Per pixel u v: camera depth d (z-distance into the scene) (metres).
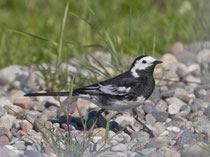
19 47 16.41
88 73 12.96
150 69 9.42
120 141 8.77
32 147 8.09
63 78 12.27
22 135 8.89
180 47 15.78
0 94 12.53
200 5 17.20
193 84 12.74
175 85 12.23
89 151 8.04
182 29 17.19
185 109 10.59
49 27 17.80
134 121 9.98
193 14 17.30
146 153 7.83
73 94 9.33
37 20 18.92
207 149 7.57
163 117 10.13
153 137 8.90
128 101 9.27
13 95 12.02
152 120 10.04
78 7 18.89
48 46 15.84
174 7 18.84
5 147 7.69
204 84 12.33
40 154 7.63
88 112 10.40
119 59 12.25
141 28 15.85
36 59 15.41
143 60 9.35
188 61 14.73
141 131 9.45
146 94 9.42
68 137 8.08
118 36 15.88
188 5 18.14
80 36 16.39
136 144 8.44
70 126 9.45
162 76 12.69
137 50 13.80
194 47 15.86
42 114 10.30
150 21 17.44
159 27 17.47
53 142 7.75
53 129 8.98
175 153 7.63
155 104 11.02
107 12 18.50
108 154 7.85
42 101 11.34
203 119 9.66
